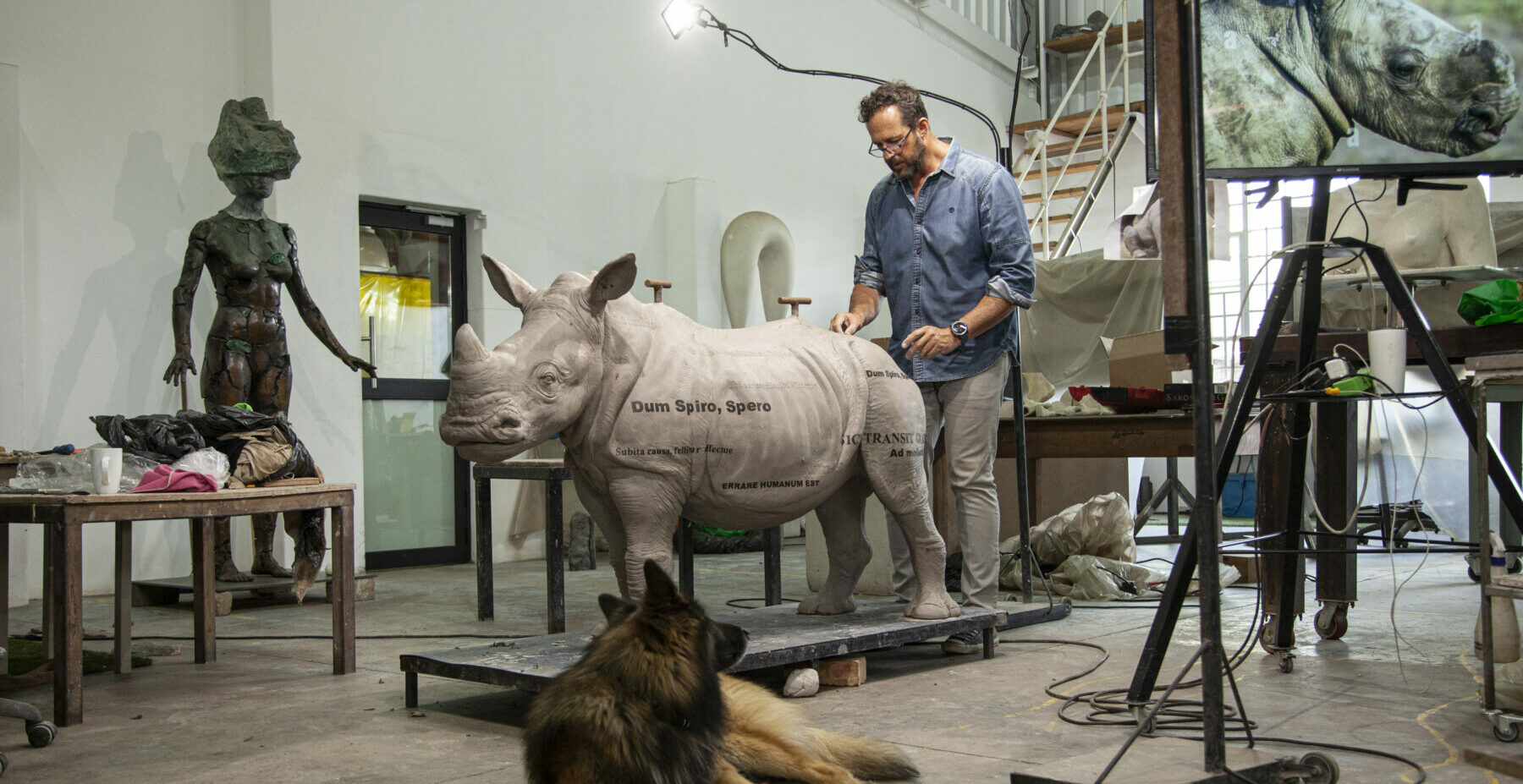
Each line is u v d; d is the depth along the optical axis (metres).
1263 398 3.11
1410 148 2.96
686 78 9.12
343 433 6.79
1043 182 11.98
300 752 2.68
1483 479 2.68
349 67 6.86
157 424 3.71
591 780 1.93
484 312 7.63
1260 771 2.15
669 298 8.91
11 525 5.55
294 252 5.96
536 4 7.97
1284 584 3.58
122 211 6.12
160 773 2.50
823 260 10.55
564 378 3.14
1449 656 3.78
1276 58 2.93
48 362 5.83
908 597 4.49
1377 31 2.94
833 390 3.55
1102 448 5.40
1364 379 3.32
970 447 4.01
